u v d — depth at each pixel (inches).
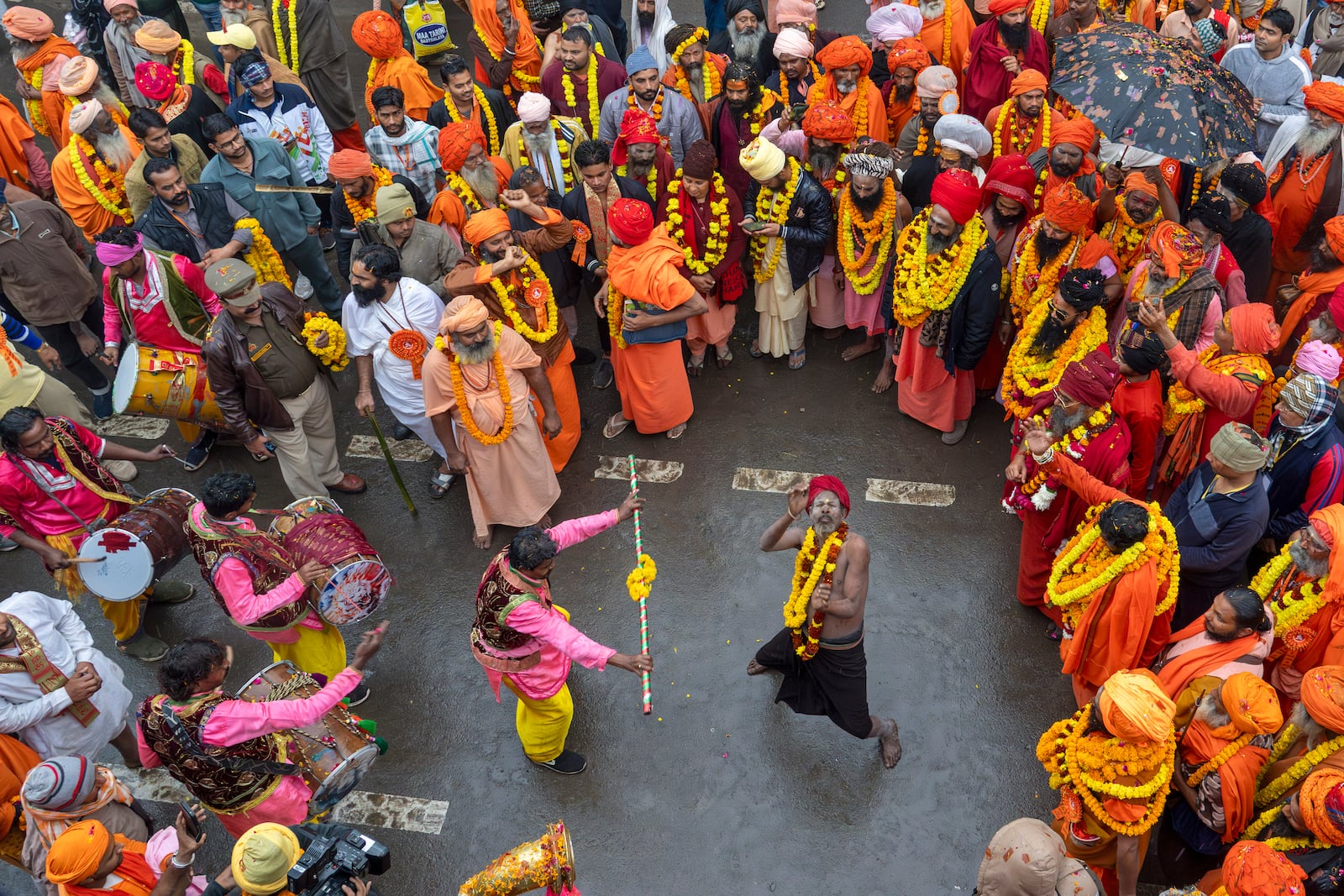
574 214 293.3
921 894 206.5
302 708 180.1
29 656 201.5
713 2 420.8
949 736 232.4
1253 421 245.1
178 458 308.8
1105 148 263.7
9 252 285.9
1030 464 233.0
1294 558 200.2
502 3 363.6
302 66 370.9
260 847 156.7
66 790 174.6
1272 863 153.5
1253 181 259.8
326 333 261.7
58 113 350.9
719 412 312.8
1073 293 234.5
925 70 309.6
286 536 221.1
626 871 212.5
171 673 175.9
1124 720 168.4
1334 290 254.8
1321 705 175.0
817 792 223.6
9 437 226.1
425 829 221.3
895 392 316.5
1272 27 313.7
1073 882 158.9
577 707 241.1
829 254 309.7
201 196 302.4
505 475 266.8
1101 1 380.5
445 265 285.7
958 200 254.4
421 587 269.9
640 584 207.9
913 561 268.8
